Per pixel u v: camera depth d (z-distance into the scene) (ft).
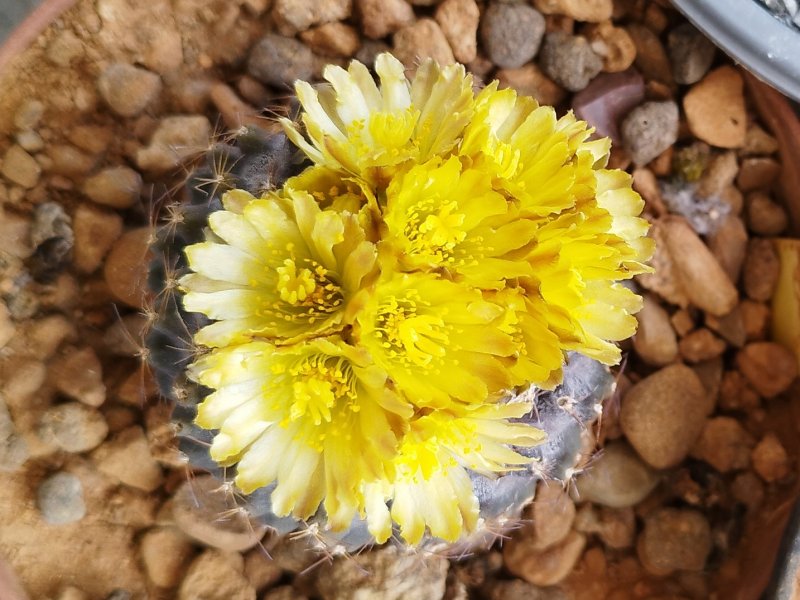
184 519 0.37
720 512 0.42
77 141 0.41
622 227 0.29
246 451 0.25
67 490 0.38
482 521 0.30
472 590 0.42
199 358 0.25
